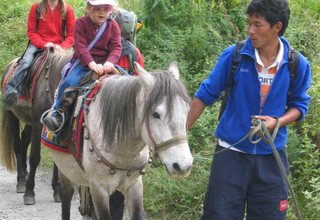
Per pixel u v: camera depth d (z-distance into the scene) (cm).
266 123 366
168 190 597
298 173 575
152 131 359
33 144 639
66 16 680
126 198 442
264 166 385
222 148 392
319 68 652
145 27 820
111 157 415
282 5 362
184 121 355
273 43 372
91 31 485
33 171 645
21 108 656
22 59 652
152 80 364
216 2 841
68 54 603
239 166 385
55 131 460
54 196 661
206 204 396
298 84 382
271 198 387
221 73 385
